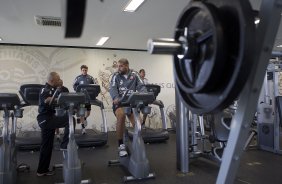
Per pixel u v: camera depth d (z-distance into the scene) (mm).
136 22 5074
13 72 6918
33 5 4090
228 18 710
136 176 3152
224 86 730
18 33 5797
